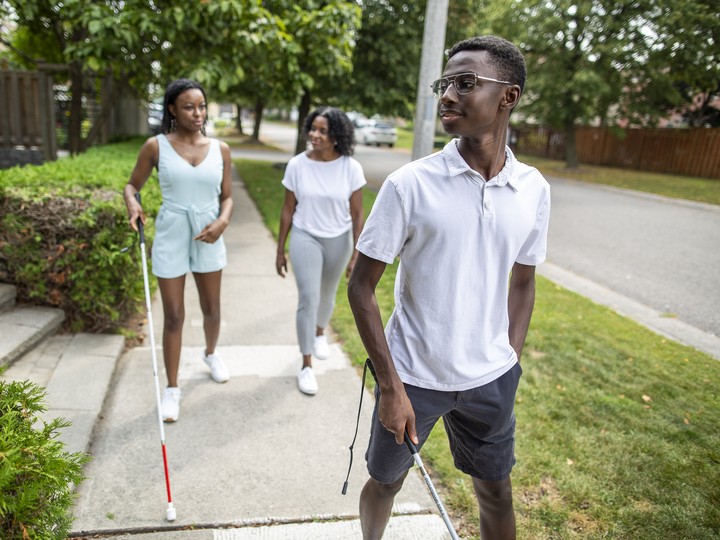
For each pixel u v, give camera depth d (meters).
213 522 2.38
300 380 3.51
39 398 1.81
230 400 3.36
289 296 5.22
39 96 8.20
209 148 3.10
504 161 1.63
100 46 6.20
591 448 2.97
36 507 1.48
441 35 6.14
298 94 8.69
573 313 5.15
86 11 6.15
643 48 15.93
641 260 7.52
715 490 2.66
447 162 1.57
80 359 3.59
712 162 17.83
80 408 3.04
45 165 5.07
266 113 53.16
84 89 10.90
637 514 2.49
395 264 6.29
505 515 1.92
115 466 2.69
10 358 3.33
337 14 7.31
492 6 14.70
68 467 1.60
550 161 23.27
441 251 1.58
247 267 6.05
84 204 3.92
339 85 12.08
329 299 3.81
